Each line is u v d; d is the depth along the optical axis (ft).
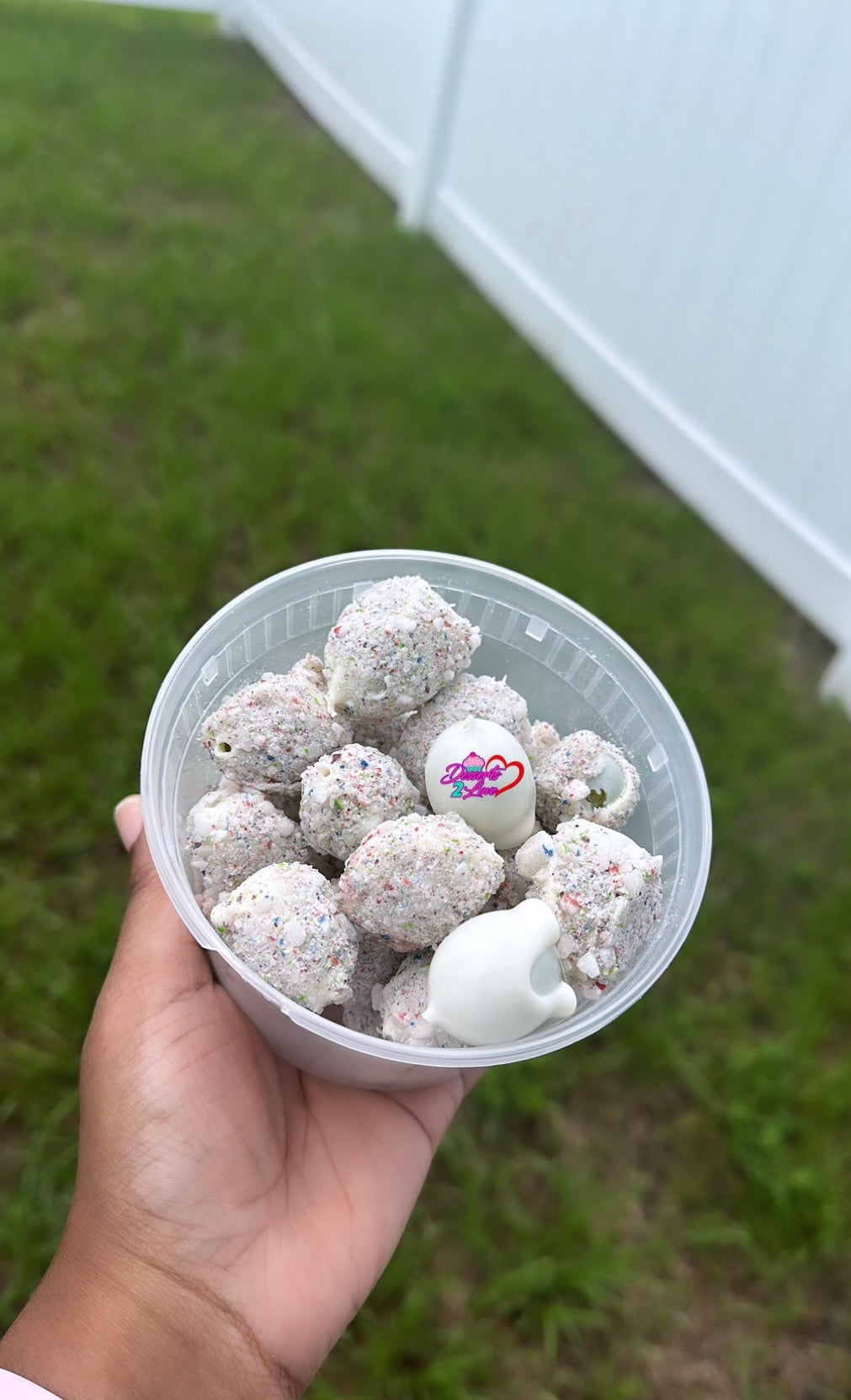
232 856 0.62
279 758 0.63
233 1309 0.60
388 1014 0.59
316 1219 0.66
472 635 0.66
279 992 0.56
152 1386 0.56
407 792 0.63
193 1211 0.60
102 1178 0.60
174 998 0.64
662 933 0.63
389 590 0.66
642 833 0.70
